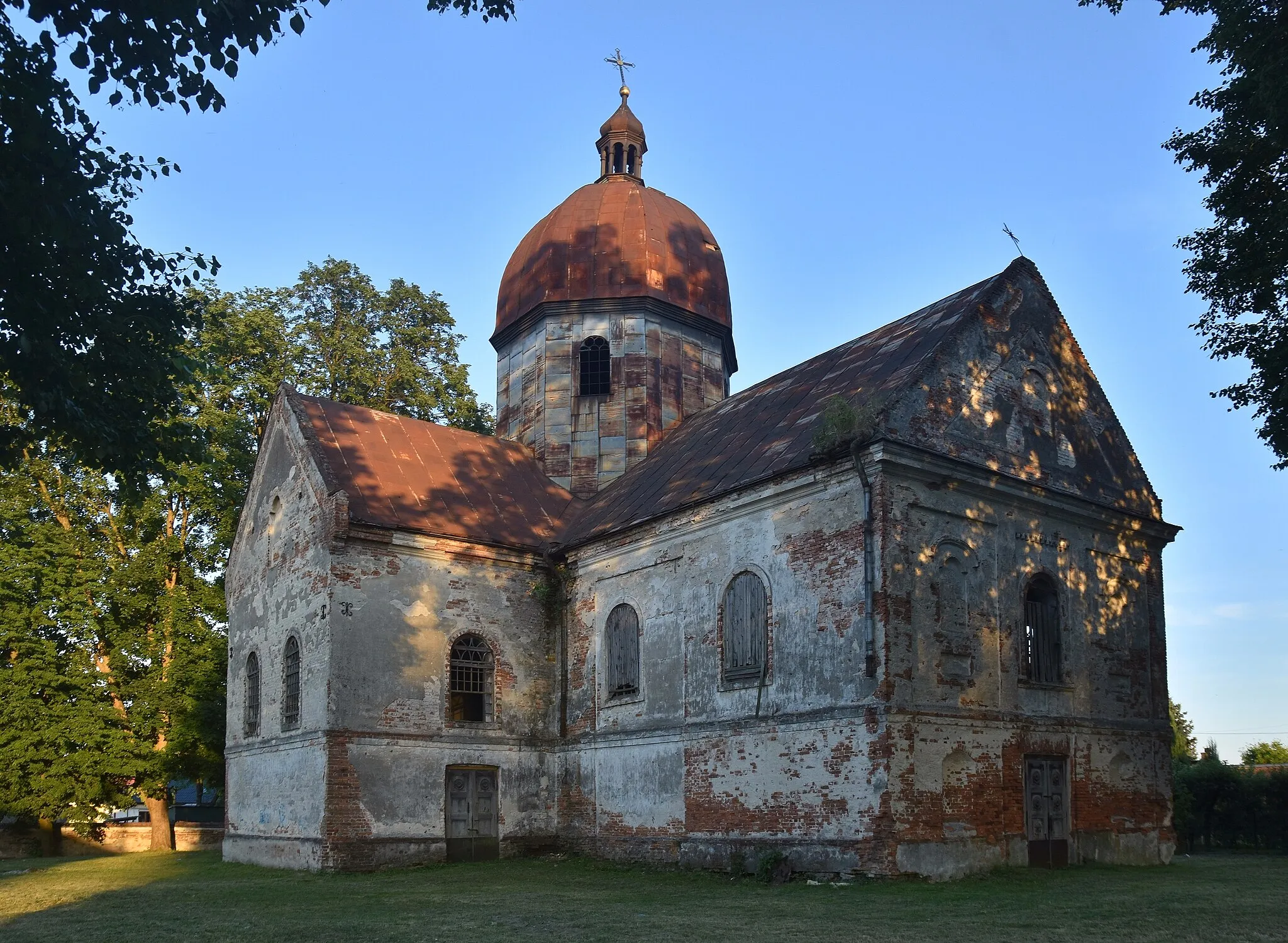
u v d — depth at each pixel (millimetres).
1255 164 20188
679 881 20953
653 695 24500
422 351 41469
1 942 13555
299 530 26891
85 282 12930
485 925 14344
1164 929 13078
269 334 37594
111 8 11750
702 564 23719
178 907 17359
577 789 26422
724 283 34969
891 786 18859
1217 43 19359
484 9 14375
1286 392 18797
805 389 25734
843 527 20531
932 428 21359
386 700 25047
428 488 28266
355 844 23906
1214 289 21203
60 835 37000
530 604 27828
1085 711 23031
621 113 36656
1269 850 30656
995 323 23484
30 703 33938
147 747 35125
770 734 21297
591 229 33875
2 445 13359
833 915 14859
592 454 32094
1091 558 24156
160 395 14438
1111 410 26062
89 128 12719
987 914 14641
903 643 19625
